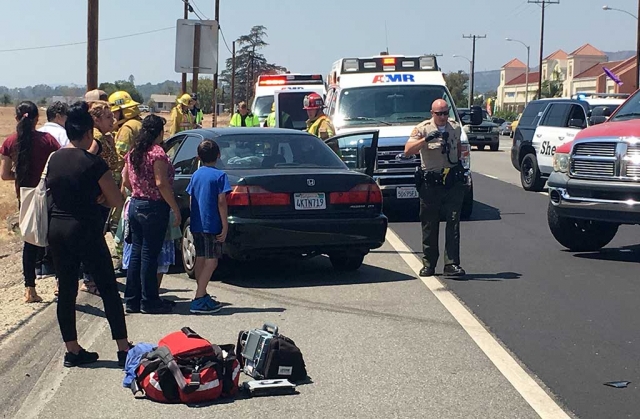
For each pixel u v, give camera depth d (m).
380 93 15.98
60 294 6.40
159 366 5.64
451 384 5.97
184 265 9.94
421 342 7.05
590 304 8.42
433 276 9.88
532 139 20.05
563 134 18.59
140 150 7.98
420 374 6.20
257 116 26.33
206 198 8.05
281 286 9.35
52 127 8.99
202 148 8.15
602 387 5.91
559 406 5.52
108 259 6.46
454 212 9.73
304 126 22.14
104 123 9.03
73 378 6.20
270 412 5.46
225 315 8.02
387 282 9.55
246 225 8.88
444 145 9.59
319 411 5.47
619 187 10.27
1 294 9.14
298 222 9.03
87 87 18.12
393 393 5.79
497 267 10.45
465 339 7.13
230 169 9.42
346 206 9.32
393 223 14.76
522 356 6.65
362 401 5.64
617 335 7.27
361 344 7.00
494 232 13.46
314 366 6.41
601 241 11.53
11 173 8.59
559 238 11.52
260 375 6.01
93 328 7.64
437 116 9.57
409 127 15.19
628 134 10.34
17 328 7.59
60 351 6.90
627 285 9.32
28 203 6.63
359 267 10.40
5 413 5.50
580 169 10.79
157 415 5.43
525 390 5.83
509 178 24.34
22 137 8.38
